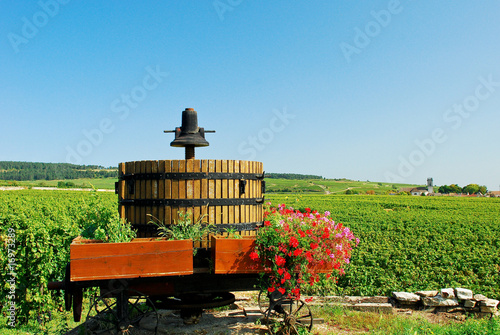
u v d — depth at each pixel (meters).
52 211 13.20
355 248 13.43
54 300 7.93
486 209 43.66
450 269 11.36
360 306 7.52
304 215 5.98
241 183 6.36
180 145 6.84
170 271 5.11
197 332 5.93
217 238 5.39
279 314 6.30
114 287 5.20
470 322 6.70
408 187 138.00
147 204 6.27
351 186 128.75
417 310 7.75
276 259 5.21
